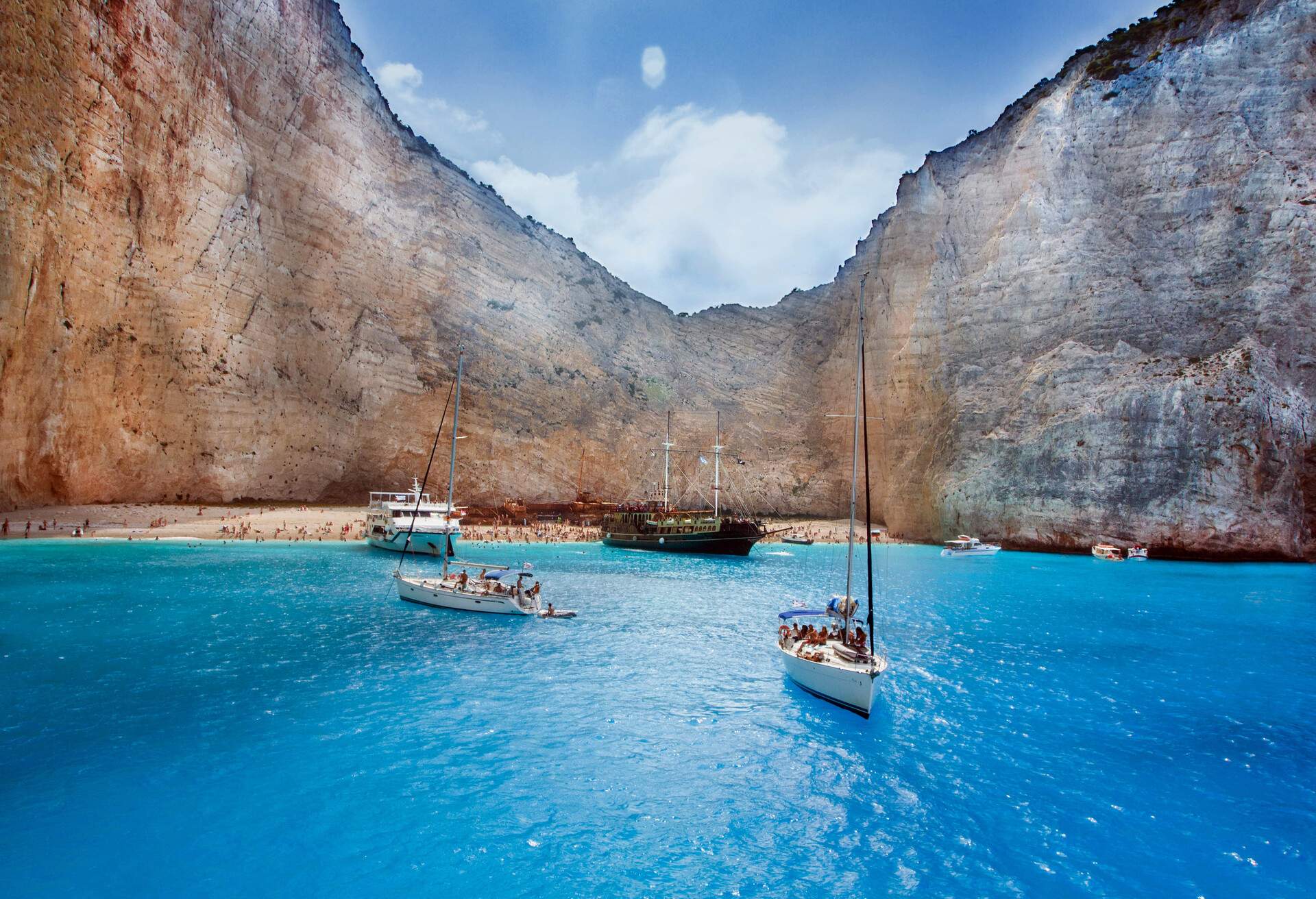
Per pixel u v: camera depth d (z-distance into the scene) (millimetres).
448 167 102250
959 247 83250
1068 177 74500
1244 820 12984
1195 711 19172
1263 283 61188
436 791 13383
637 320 119938
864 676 17875
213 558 46250
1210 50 70750
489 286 99250
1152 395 60562
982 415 71875
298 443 74438
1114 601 38469
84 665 20734
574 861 11109
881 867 11234
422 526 53562
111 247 56438
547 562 55688
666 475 88500
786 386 118938
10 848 10859
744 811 13031
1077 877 11047
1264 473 56688
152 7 59469
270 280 73438
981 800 13633
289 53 77000
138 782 13281
